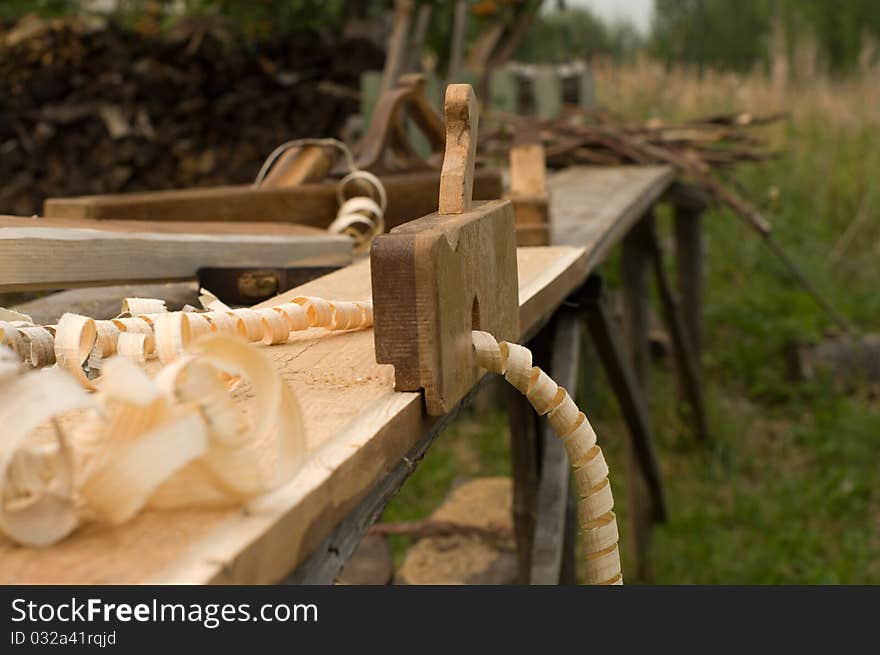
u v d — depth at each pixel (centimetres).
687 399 553
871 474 531
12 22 614
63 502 59
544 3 695
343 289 143
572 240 251
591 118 673
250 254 188
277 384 66
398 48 524
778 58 939
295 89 627
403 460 90
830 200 806
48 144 605
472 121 113
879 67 933
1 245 138
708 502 510
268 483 63
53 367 94
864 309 696
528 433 294
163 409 61
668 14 2092
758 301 703
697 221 569
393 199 245
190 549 57
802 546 458
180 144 609
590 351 548
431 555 308
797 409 610
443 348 89
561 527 243
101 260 154
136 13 620
